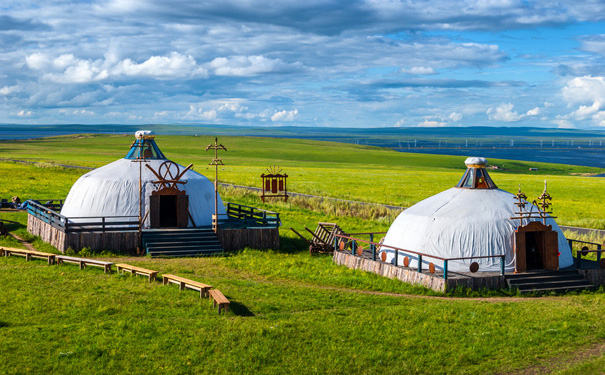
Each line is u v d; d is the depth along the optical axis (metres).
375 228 45.12
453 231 26.56
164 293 22.42
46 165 92.44
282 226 43.91
